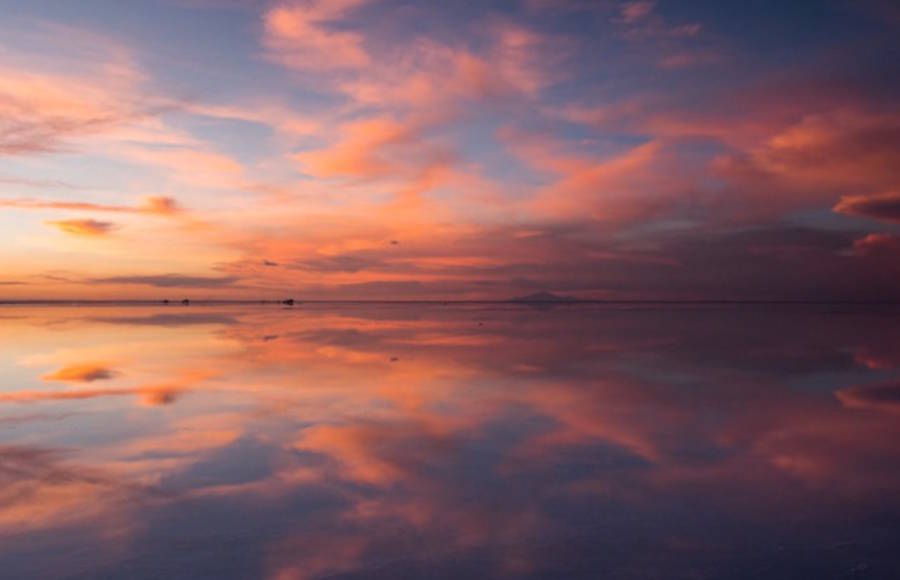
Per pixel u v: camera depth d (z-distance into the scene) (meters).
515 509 7.30
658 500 7.59
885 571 5.75
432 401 13.93
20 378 17.52
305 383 16.53
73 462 9.12
